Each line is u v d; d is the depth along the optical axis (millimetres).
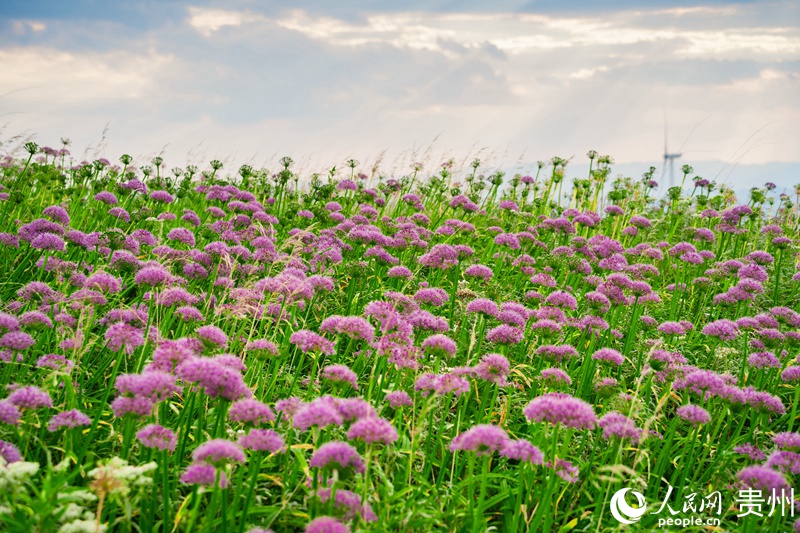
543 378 5906
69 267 7109
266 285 6578
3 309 6559
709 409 6469
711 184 13406
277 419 5355
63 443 5059
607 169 13711
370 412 4355
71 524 3471
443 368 6699
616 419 5172
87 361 6141
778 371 7707
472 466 4457
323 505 3912
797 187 14844
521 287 10070
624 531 4863
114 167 12562
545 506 4648
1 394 5312
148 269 6227
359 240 8797
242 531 4027
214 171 11977
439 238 11430
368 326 5512
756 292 8539
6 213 9906
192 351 4895
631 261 10281
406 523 4348
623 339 8750
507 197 14375
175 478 4602
